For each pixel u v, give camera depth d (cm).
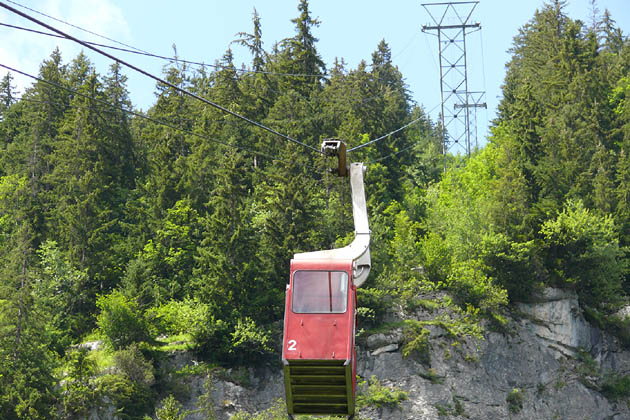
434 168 12912
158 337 7312
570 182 8706
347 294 2177
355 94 11238
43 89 11000
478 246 7944
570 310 7825
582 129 9362
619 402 7562
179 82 12431
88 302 7738
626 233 8562
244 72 12225
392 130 11144
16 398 5800
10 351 6069
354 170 2567
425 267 7956
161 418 5841
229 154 8300
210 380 6594
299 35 12256
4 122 12462
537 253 8038
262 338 6962
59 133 10638
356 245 2395
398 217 8656
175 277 8281
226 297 7244
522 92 9500
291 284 2205
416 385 6975
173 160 10188
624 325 8025
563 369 7606
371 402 6712
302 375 2162
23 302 6256
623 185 8594
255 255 7612
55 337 6988
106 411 6128
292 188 7862
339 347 2127
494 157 10081
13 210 9219
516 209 8238
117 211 9725
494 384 7238
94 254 8125
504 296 7531
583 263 7912
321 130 10175
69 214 8419
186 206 8775
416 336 7144
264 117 11481
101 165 9500
